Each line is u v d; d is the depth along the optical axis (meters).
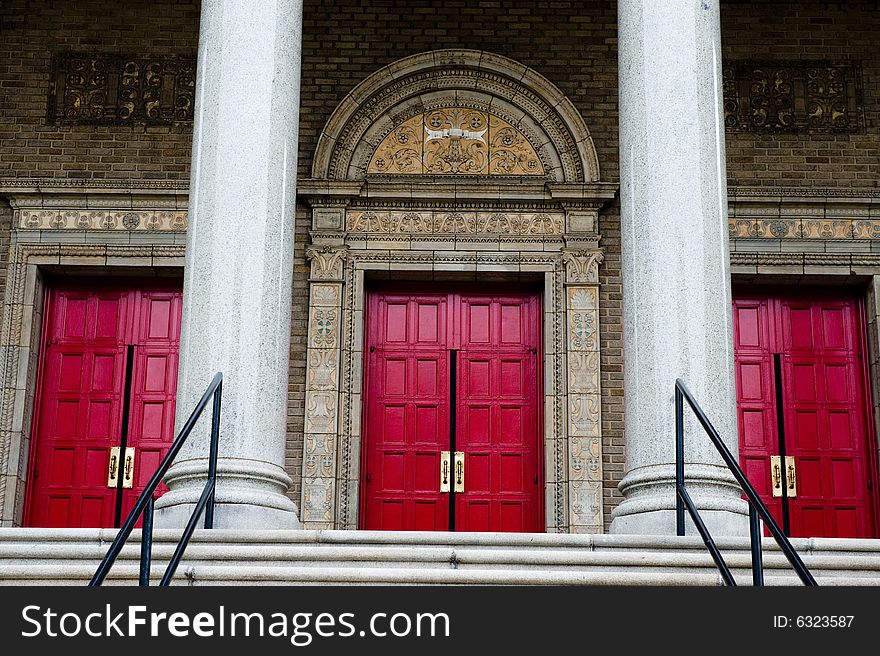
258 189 9.12
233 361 8.70
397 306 13.62
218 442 8.39
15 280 13.22
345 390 12.91
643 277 9.02
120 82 13.87
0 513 12.55
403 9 14.03
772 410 13.39
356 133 13.70
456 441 13.20
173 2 14.06
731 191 13.48
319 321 13.05
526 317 13.62
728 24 14.09
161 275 13.56
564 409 12.91
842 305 13.74
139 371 13.46
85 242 13.37
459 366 13.45
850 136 13.76
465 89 13.88
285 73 9.52
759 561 6.53
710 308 8.89
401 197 13.43
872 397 13.26
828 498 13.11
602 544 7.73
